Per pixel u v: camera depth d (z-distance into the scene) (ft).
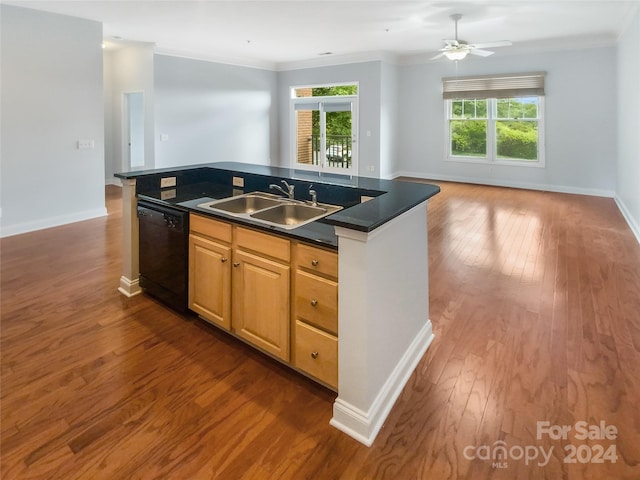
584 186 23.20
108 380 6.70
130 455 5.16
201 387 6.57
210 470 4.96
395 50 24.81
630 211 16.85
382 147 26.81
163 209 8.71
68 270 11.75
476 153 26.73
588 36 20.97
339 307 5.56
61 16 15.78
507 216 18.30
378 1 14.62
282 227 6.54
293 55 26.00
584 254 13.16
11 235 15.25
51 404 6.09
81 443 5.34
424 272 7.52
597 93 22.04
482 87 25.27
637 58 15.28
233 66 26.30
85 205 17.58
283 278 6.47
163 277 9.12
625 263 12.24
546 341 7.93
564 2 15.02
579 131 22.88
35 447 5.26
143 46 22.12
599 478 4.81
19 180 15.38
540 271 11.73
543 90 23.38
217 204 8.50
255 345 7.32
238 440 5.46
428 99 27.55
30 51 15.08
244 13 15.94
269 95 29.40
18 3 14.39
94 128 17.40
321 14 16.19
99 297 9.91
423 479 4.84
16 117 15.03
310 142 30.35
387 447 5.35
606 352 7.49
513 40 21.79
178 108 23.45
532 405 6.10
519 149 25.16
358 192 7.79
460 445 5.36
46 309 9.25
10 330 8.29
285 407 6.13
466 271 11.83
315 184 8.50
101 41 17.13
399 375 6.49
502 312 9.21
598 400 6.17
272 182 9.47
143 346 7.77
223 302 7.67
